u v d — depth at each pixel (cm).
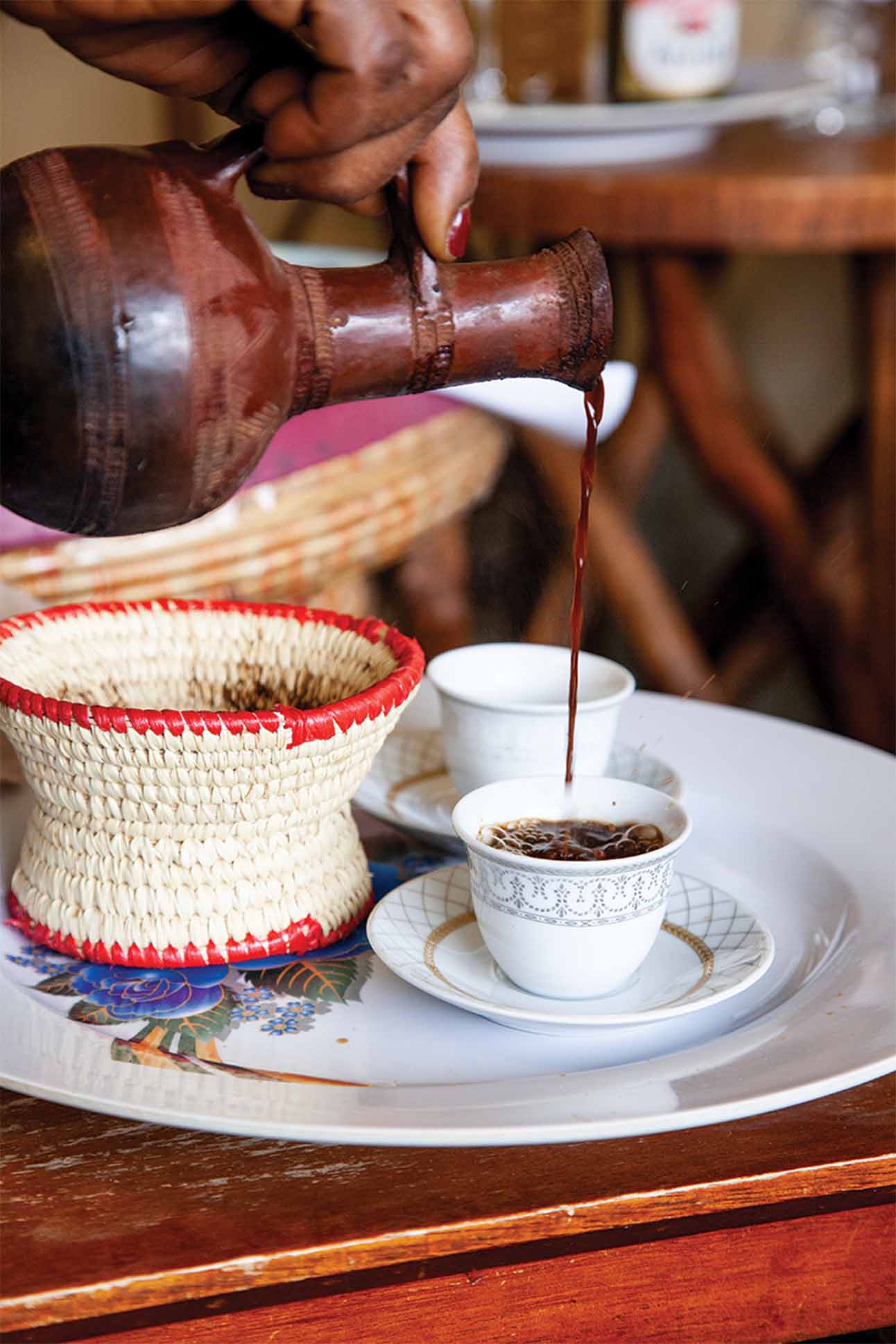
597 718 80
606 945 69
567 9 149
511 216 135
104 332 60
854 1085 65
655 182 130
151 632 79
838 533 175
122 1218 61
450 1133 62
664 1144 64
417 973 70
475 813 73
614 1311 63
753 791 85
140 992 71
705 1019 71
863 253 151
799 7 201
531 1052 69
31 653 76
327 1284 61
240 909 73
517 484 153
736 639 186
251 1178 62
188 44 65
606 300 65
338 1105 64
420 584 127
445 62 61
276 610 79
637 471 173
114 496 62
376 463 97
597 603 181
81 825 73
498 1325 62
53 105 182
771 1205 63
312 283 63
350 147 63
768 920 78
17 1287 59
